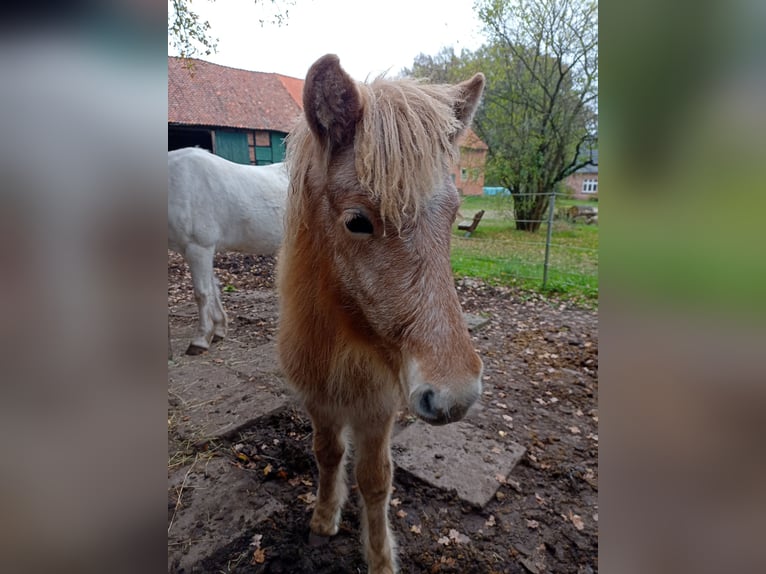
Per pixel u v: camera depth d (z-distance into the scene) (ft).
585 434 10.11
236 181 13.71
